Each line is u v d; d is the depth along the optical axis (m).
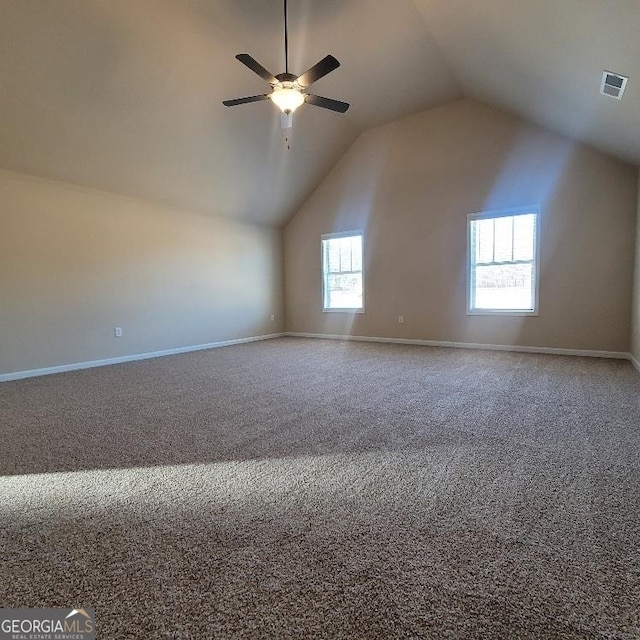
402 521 1.54
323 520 1.56
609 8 2.30
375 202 6.76
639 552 1.33
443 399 3.24
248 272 7.41
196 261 6.50
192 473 1.99
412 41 4.33
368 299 6.98
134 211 5.63
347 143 6.82
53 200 4.78
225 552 1.38
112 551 1.40
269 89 4.82
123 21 3.54
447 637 1.02
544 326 5.41
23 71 3.57
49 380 4.30
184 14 3.67
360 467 2.03
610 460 2.05
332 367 4.70
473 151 5.78
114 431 2.62
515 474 1.92
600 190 4.95
